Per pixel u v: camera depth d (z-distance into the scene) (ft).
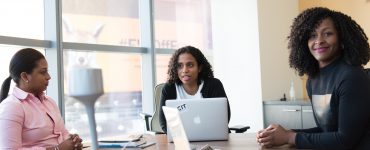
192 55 9.39
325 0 14.92
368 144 5.08
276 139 5.70
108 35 14.32
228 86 15.39
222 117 6.79
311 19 5.65
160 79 15.80
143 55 15.58
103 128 14.19
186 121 6.77
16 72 6.60
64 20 12.67
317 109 5.82
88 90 3.87
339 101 5.20
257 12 14.23
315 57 5.72
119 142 7.09
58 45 11.79
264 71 14.35
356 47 5.28
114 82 14.60
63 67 12.04
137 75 15.49
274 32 14.90
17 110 6.27
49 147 6.12
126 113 15.10
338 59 5.52
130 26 15.28
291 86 14.88
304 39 5.96
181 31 16.69
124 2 15.05
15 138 6.08
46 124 6.74
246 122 14.80
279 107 13.79
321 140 5.27
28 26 11.52
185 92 9.43
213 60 15.96
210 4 16.51
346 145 5.08
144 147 6.64
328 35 5.46
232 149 5.91
